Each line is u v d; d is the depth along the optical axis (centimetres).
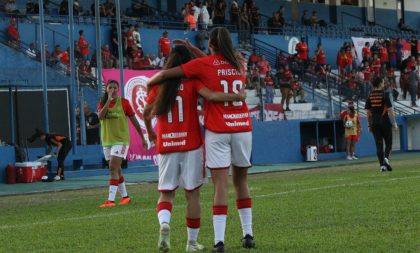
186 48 813
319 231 914
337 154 3334
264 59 3544
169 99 786
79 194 1766
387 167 2048
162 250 764
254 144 3050
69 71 2759
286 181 1866
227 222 1030
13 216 1262
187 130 789
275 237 877
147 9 3712
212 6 3897
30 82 2509
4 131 2441
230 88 792
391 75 4081
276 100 3425
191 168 791
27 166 2244
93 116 2295
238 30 3900
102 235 954
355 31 4638
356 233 887
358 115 3266
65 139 2308
